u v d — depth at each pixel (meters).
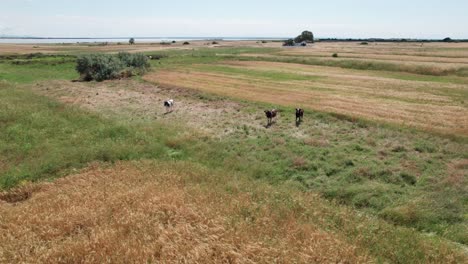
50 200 12.84
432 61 58.09
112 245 9.34
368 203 13.64
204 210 11.16
